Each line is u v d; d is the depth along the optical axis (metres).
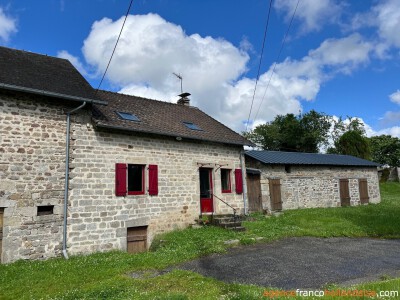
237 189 13.80
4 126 8.22
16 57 10.13
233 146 14.15
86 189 9.39
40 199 8.51
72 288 6.10
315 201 18.22
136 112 12.20
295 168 17.77
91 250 9.24
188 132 12.39
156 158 11.26
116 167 10.11
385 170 32.50
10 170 8.16
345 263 7.42
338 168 19.80
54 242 8.60
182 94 17.36
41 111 8.87
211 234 10.34
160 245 9.88
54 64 10.86
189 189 12.09
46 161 8.75
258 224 12.11
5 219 7.94
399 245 9.39
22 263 7.82
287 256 8.06
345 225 12.18
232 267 7.20
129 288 5.85
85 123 9.67
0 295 5.85
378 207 17.86
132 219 10.26
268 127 41.03
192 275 6.45
